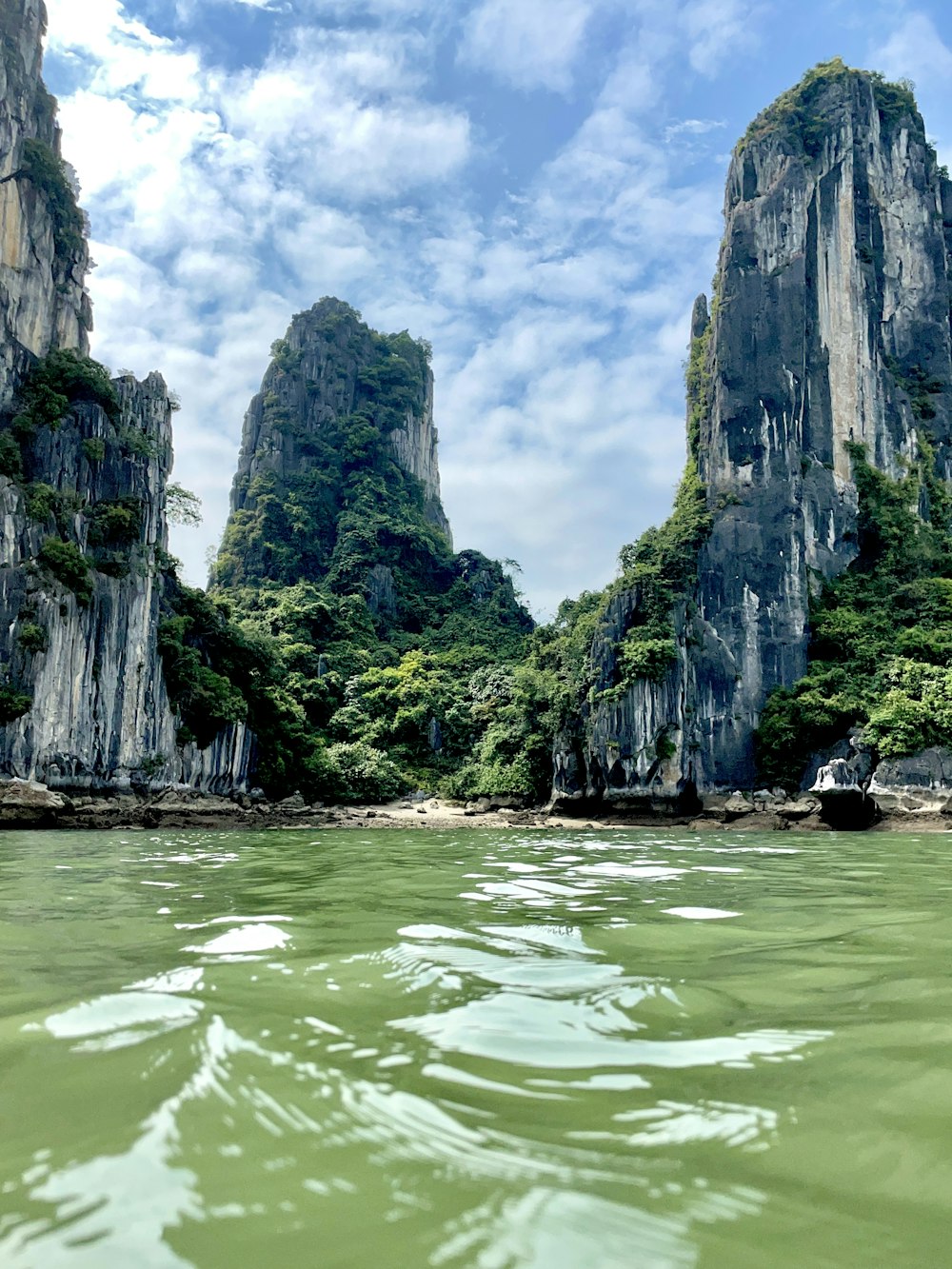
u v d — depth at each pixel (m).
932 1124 3.49
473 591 97.56
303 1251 2.56
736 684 55.91
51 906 9.58
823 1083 3.90
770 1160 3.17
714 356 66.31
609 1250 2.58
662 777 53.72
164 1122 3.38
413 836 35.12
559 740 57.31
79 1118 3.43
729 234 68.81
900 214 75.62
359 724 69.50
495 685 72.06
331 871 15.14
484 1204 2.82
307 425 109.38
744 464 62.03
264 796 54.88
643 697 54.12
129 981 5.61
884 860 19.70
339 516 101.50
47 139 56.50
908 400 70.00
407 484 110.81
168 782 48.09
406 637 87.69
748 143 71.56
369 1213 2.77
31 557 42.56
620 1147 3.25
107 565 45.84
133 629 46.09
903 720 48.28
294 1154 3.15
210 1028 4.52
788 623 57.59
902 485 66.38
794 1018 4.92
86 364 50.81
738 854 21.72
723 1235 2.68
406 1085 3.78
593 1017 4.88
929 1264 2.53
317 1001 5.11
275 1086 3.75
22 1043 4.27
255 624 79.25
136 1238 2.62
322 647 80.88
